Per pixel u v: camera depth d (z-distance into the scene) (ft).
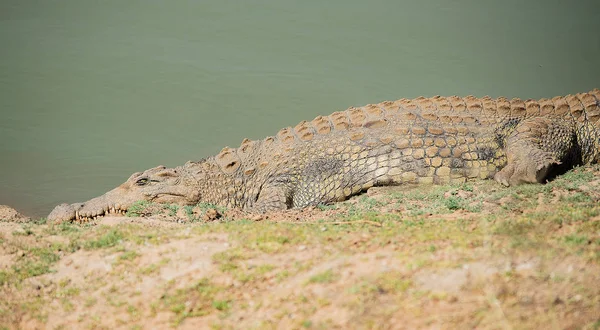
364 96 156.87
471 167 108.78
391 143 109.50
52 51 174.50
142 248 79.00
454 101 114.93
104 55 173.88
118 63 169.99
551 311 55.77
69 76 164.45
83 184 129.18
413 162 108.27
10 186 127.24
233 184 112.57
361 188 109.60
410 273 62.95
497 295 58.13
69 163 135.74
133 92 158.71
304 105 154.61
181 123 148.46
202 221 97.81
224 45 179.11
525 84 162.40
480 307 56.90
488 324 55.01
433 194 101.30
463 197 98.58
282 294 64.49
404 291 60.29
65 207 103.86
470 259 64.08
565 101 115.24
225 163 113.91
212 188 111.14
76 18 191.31
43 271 76.48
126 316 66.74
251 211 107.14
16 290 73.36
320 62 171.63
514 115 113.19
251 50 176.86
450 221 81.30
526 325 54.44
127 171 133.69
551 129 110.73
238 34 184.65
